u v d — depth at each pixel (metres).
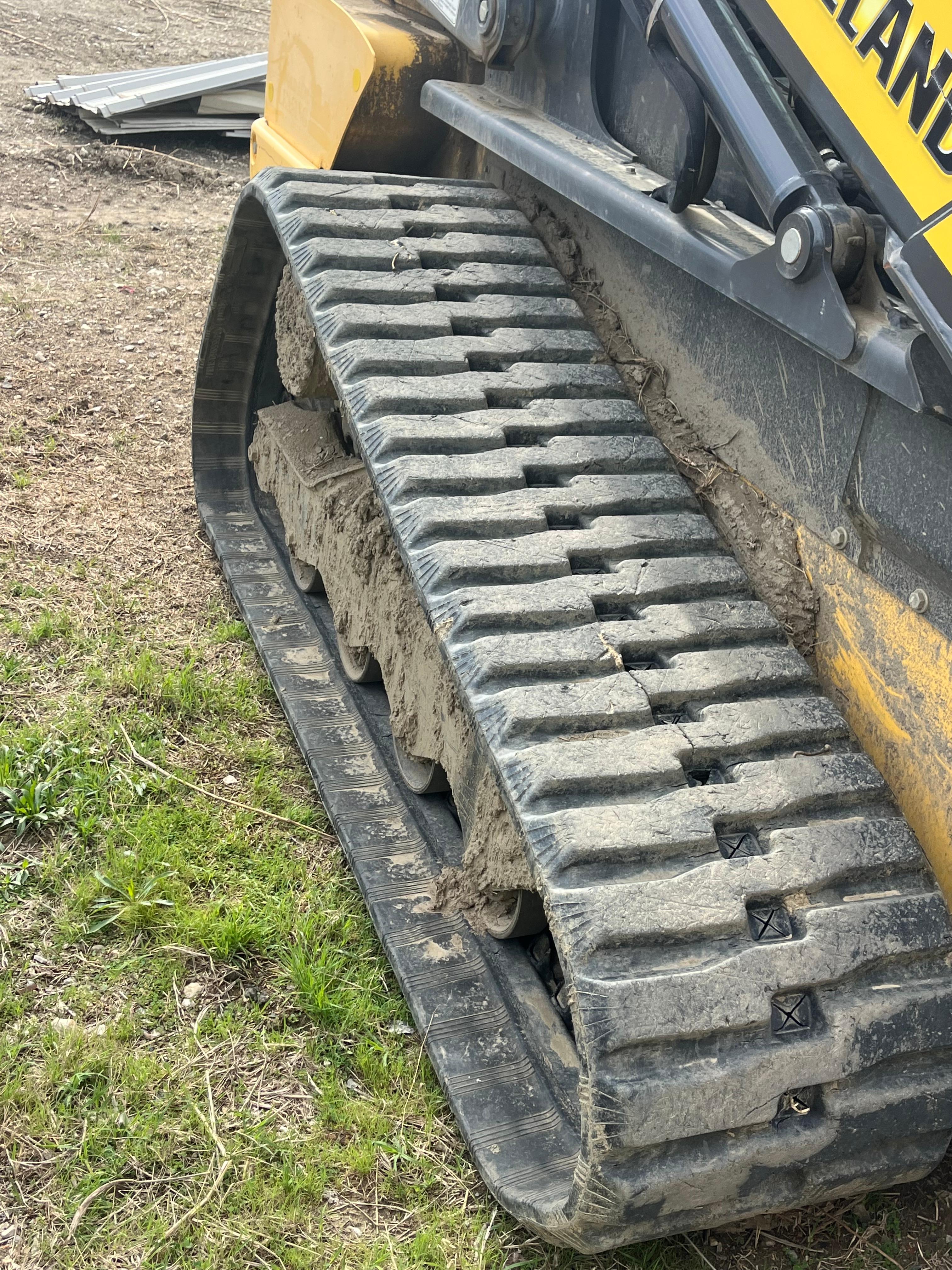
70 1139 1.65
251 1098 1.73
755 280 1.57
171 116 5.91
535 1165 1.62
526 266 2.15
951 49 1.29
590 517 1.81
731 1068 1.38
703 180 1.70
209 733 2.37
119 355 3.83
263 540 2.88
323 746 2.29
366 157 2.47
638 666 1.67
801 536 1.73
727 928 1.42
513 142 2.03
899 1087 1.46
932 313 1.33
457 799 1.98
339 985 1.91
